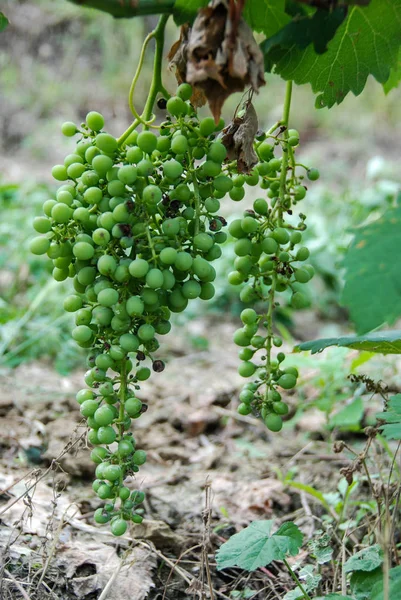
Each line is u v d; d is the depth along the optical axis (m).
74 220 0.85
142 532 1.07
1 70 4.29
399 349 0.97
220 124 0.86
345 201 2.56
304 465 1.27
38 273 2.00
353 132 4.16
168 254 0.83
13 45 4.40
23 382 1.52
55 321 1.71
